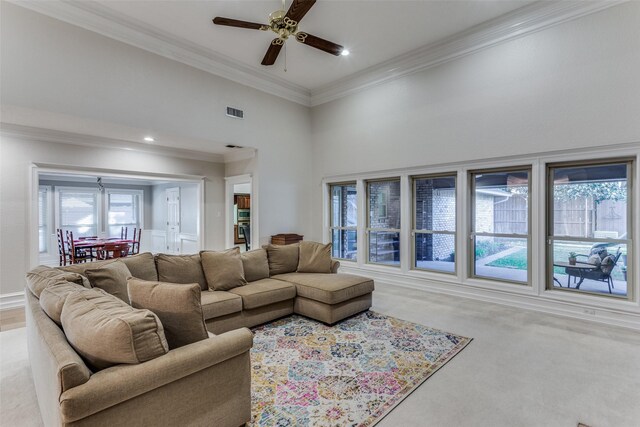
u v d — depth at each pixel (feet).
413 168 16.85
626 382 7.70
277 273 14.17
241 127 18.10
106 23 12.90
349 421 6.36
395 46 15.57
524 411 6.64
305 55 16.44
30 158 14.33
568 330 10.98
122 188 31.99
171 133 15.08
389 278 18.21
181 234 27.68
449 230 16.12
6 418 6.52
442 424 6.26
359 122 19.29
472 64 14.58
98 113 12.86
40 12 11.55
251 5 12.46
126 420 4.51
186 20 13.34
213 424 5.56
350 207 20.76
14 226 13.85
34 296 7.40
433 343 9.97
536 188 13.00
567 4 11.88
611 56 11.25
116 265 9.24
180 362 4.99
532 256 13.25
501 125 13.79
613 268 11.81
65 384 4.02
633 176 11.30
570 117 12.12
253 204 19.69
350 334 10.75
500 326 11.39
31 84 11.39
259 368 8.50
